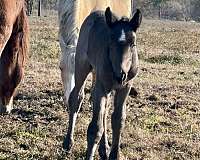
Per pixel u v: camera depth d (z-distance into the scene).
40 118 8.06
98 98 5.54
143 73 13.69
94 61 5.88
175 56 18.11
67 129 7.15
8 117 7.89
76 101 6.60
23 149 6.58
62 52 7.14
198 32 34.31
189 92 11.19
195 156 6.70
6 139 6.86
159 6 70.62
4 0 5.75
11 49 6.55
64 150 6.47
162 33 31.36
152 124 8.08
